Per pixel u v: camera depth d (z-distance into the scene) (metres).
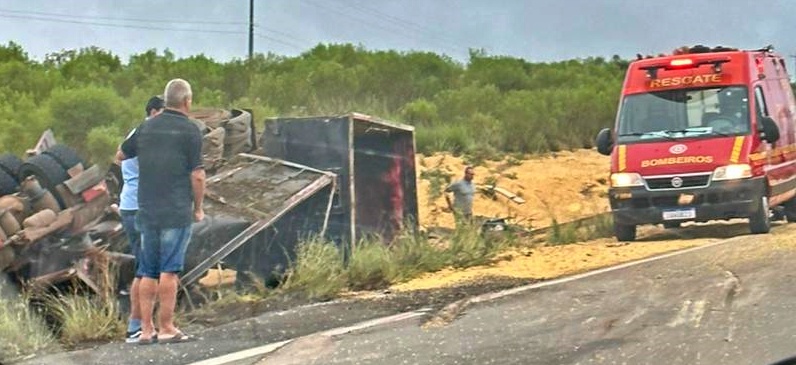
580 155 30.70
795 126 18.52
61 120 22.78
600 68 51.69
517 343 8.22
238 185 13.39
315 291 11.48
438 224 18.81
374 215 15.20
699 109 16.27
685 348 7.81
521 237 15.72
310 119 14.62
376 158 15.48
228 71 37.31
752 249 12.98
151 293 9.15
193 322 10.20
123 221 10.12
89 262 10.75
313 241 12.61
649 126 16.38
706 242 14.91
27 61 37.66
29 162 10.75
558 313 9.39
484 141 30.33
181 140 9.24
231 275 12.33
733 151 15.55
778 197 16.67
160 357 8.41
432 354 7.98
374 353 8.09
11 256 10.34
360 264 12.26
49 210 10.57
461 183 19.33
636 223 15.82
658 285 10.59
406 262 12.98
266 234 12.95
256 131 15.47
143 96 28.38
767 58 17.64
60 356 8.68
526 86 45.22
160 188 9.14
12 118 23.25
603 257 13.52
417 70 42.59
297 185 13.48
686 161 15.62
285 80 34.31
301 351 8.28
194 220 9.48
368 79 37.28
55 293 10.49
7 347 9.07
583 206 23.59
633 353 7.75
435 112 33.78
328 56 45.50
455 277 12.27
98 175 10.95
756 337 8.04
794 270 11.09
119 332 9.81
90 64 35.91
